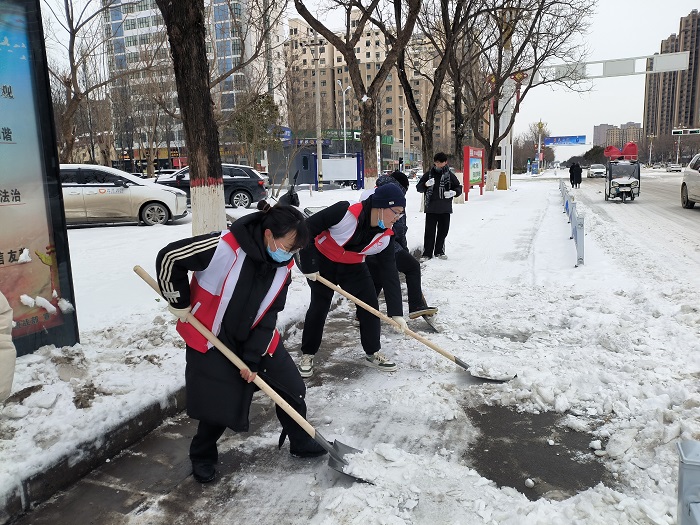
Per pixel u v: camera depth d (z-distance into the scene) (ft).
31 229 12.30
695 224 43.14
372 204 12.60
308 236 8.49
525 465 9.82
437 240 29.01
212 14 54.08
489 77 76.18
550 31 71.41
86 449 9.67
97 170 41.14
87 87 70.08
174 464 10.00
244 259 8.51
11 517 8.35
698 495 5.65
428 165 51.90
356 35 37.19
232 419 8.84
